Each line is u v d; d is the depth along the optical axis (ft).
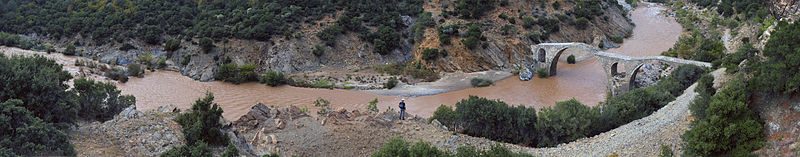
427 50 315.17
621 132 131.44
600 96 247.70
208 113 109.29
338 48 328.29
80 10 383.45
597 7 410.11
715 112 97.40
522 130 145.18
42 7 403.75
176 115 121.29
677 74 214.28
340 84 279.69
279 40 322.14
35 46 354.33
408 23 357.20
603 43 379.35
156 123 111.65
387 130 128.77
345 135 121.39
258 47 317.42
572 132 138.62
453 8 372.17
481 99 153.07
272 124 127.24
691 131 99.76
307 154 112.88
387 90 268.21
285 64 309.83
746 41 276.21
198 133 104.83
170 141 102.94
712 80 132.57
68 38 358.84
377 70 312.09
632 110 155.22
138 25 352.90
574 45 275.18
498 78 294.25
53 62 155.43
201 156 89.76
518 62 319.68
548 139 140.05
